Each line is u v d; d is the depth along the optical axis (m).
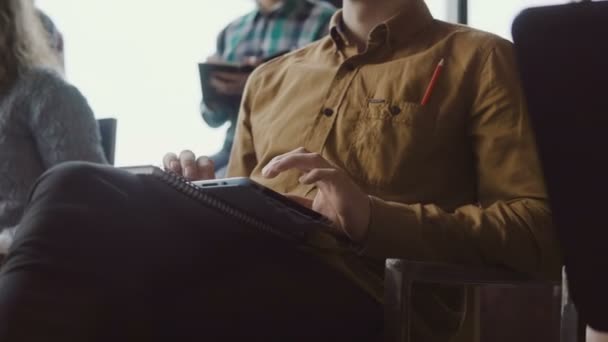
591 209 1.12
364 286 1.78
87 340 1.33
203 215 1.60
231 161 2.23
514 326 3.43
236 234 1.67
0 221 2.75
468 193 1.99
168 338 1.57
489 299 3.44
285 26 3.46
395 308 1.58
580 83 1.09
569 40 1.08
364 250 1.76
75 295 1.34
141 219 1.49
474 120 1.95
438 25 2.07
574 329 1.37
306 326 1.69
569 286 1.18
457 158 1.97
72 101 2.81
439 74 1.97
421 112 1.95
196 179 1.92
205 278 1.64
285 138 2.05
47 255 1.34
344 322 1.73
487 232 1.79
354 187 1.72
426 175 1.94
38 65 2.85
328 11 3.48
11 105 2.78
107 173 1.47
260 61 2.74
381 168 1.93
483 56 1.97
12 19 2.78
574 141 1.11
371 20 2.07
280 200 1.60
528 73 1.12
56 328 1.30
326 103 2.03
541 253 1.82
